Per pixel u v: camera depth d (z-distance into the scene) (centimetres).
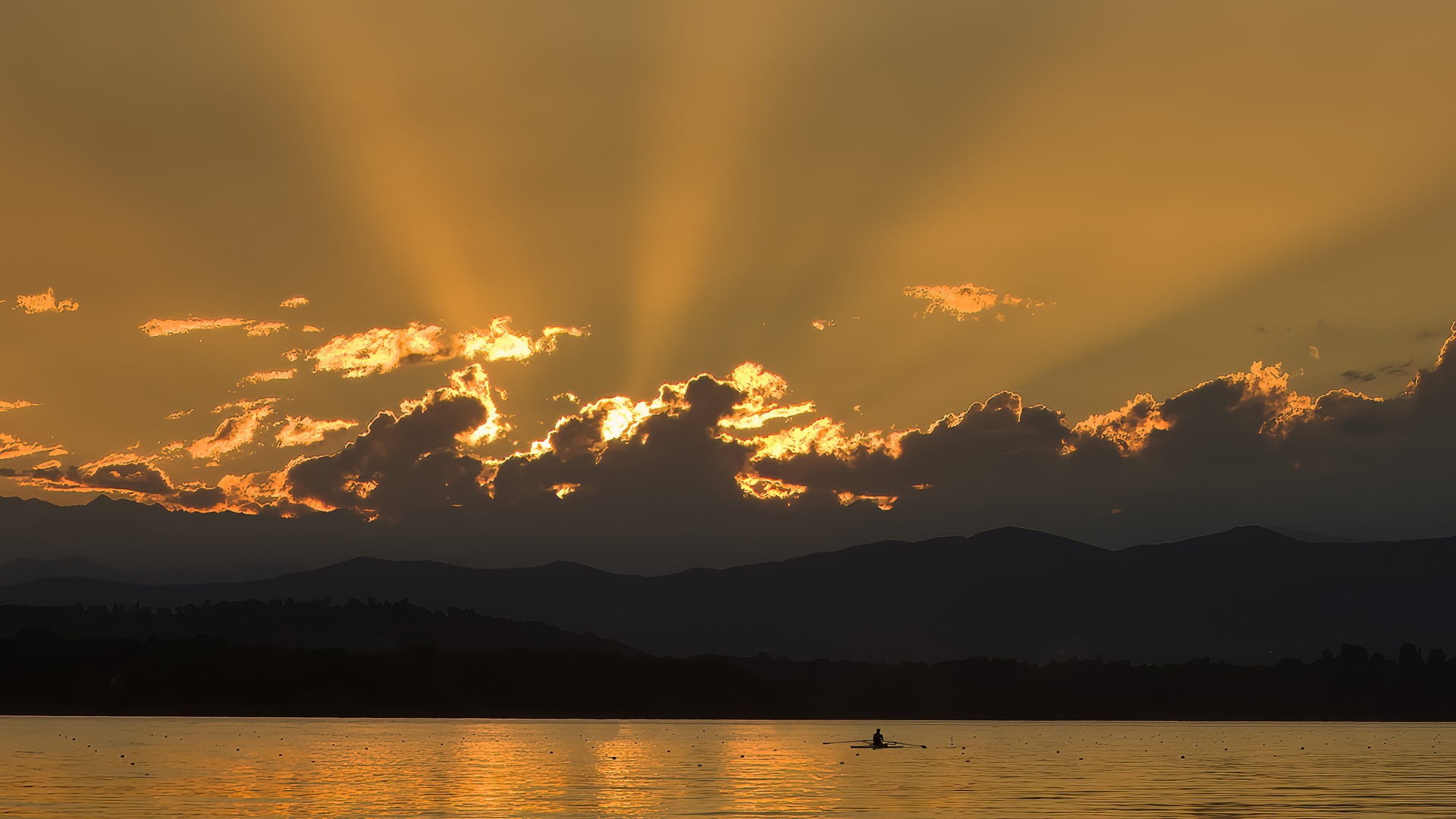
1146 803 14688
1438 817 13312
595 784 16900
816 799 14988
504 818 12838
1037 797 15362
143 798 14438
